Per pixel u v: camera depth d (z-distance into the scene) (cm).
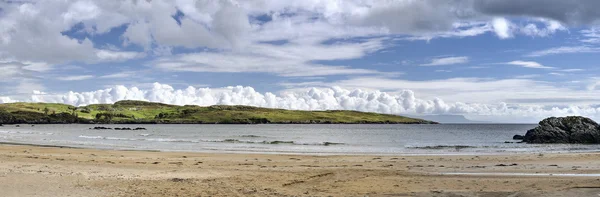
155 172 2334
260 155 3781
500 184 1950
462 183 2003
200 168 2619
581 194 1462
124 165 2719
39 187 1667
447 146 5788
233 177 2147
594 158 3306
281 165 2891
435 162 3109
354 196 1609
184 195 1589
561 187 1797
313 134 12862
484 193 1544
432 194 1558
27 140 6594
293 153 4225
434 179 2167
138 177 2072
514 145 6384
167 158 3350
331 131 16412
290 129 19338
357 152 4469
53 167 2431
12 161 2727
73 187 1702
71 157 3198
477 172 2502
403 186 1920
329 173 2381
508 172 2492
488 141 8244
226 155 3741
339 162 3123
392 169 2628
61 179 1891
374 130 18100
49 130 14075
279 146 5597
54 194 1542
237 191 1700
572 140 6919
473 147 5622
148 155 3603
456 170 2591
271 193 1672
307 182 2039
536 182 1997
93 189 1672
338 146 5841
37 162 2731
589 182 1959
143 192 1633
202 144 5844
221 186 1817
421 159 3378
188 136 10119
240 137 9888
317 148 5194
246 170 2528
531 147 5775
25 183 1741
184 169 2534
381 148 5288
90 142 6128
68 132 11994
